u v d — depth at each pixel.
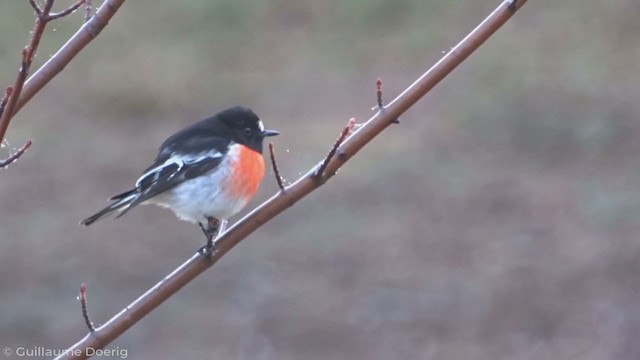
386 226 15.75
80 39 5.19
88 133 19.84
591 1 22.00
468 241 15.19
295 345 13.07
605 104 18.59
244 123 7.50
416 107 19.47
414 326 13.27
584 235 15.09
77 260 15.38
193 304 14.06
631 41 20.53
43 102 21.09
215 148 7.25
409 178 17.11
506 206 16.03
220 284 14.53
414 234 15.45
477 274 14.34
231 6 23.62
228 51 22.38
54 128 20.05
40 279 14.89
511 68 20.08
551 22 21.48
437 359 12.61
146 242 15.89
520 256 14.66
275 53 22.17
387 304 13.79
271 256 15.12
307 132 18.72
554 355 12.49
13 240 16.06
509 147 17.84
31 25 23.14
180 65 21.92
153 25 23.66
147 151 19.08
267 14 23.53
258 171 7.41
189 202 7.19
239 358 12.84
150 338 13.29
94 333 5.41
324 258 14.98
